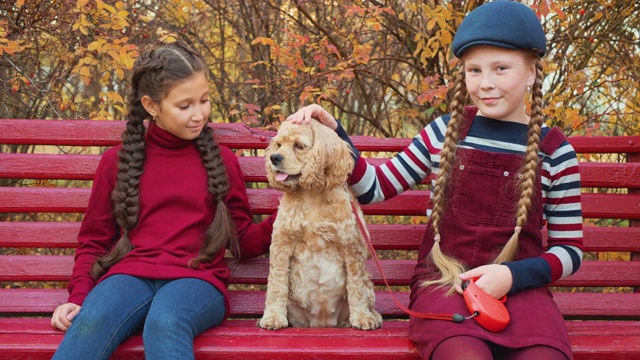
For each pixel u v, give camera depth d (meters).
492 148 2.18
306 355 2.04
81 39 3.96
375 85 4.84
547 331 1.91
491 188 2.15
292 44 3.86
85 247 2.39
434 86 3.60
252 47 4.76
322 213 2.17
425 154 2.30
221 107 4.95
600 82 4.09
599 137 2.68
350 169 2.17
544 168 2.17
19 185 4.42
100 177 2.43
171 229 2.35
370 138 2.70
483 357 1.81
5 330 2.19
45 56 4.22
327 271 2.21
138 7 4.51
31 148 4.95
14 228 2.61
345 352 2.04
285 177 2.12
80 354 1.94
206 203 2.39
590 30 4.32
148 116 2.43
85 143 2.65
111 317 2.03
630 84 4.11
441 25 3.54
